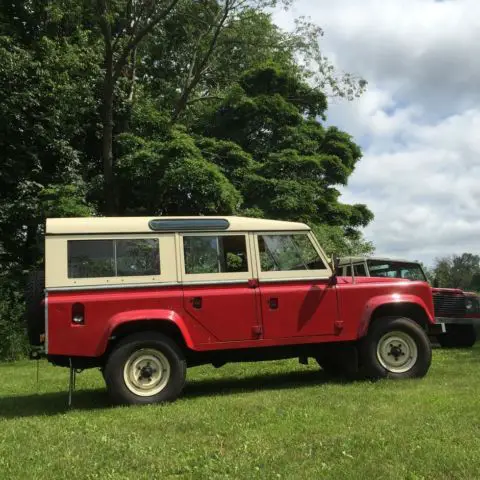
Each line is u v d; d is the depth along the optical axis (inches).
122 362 274.1
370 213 1000.9
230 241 303.0
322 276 312.5
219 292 293.7
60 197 716.7
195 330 288.2
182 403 273.6
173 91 1025.5
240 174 858.1
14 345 593.0
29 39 849.5
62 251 278.2
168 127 866.1
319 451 183.9
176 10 956.0
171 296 286.0
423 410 234.8
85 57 811.4
